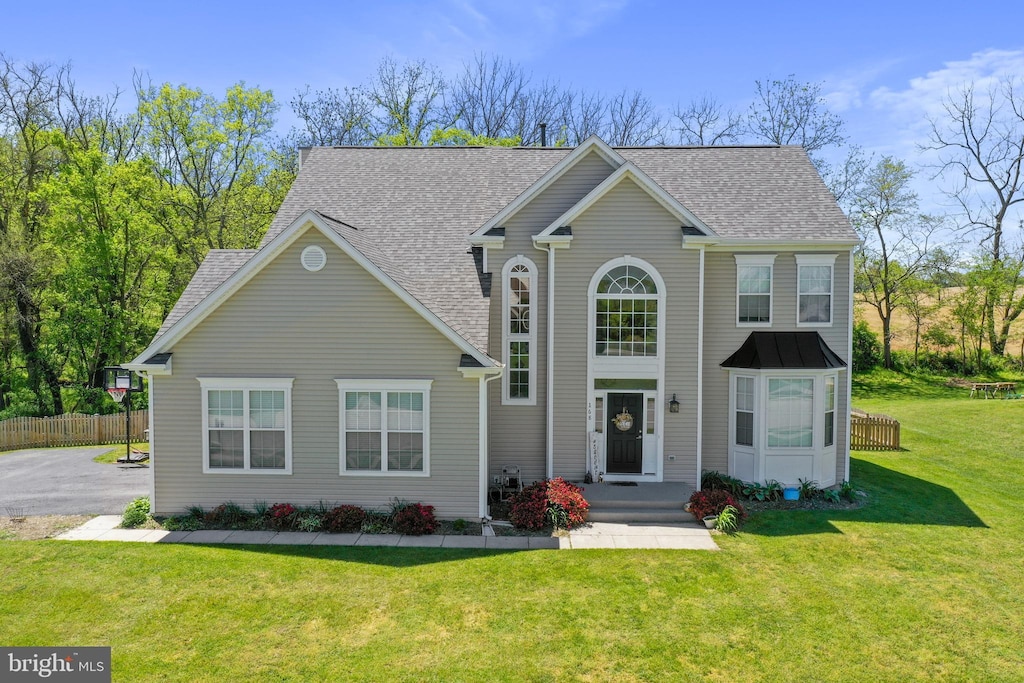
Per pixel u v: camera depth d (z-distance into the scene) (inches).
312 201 767.7
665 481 659.4
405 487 566.9
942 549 517.3
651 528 565.0
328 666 342.0
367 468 568.1
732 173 767.7
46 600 406.0
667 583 448.1
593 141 664.4
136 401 1107.3
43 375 1269.7
